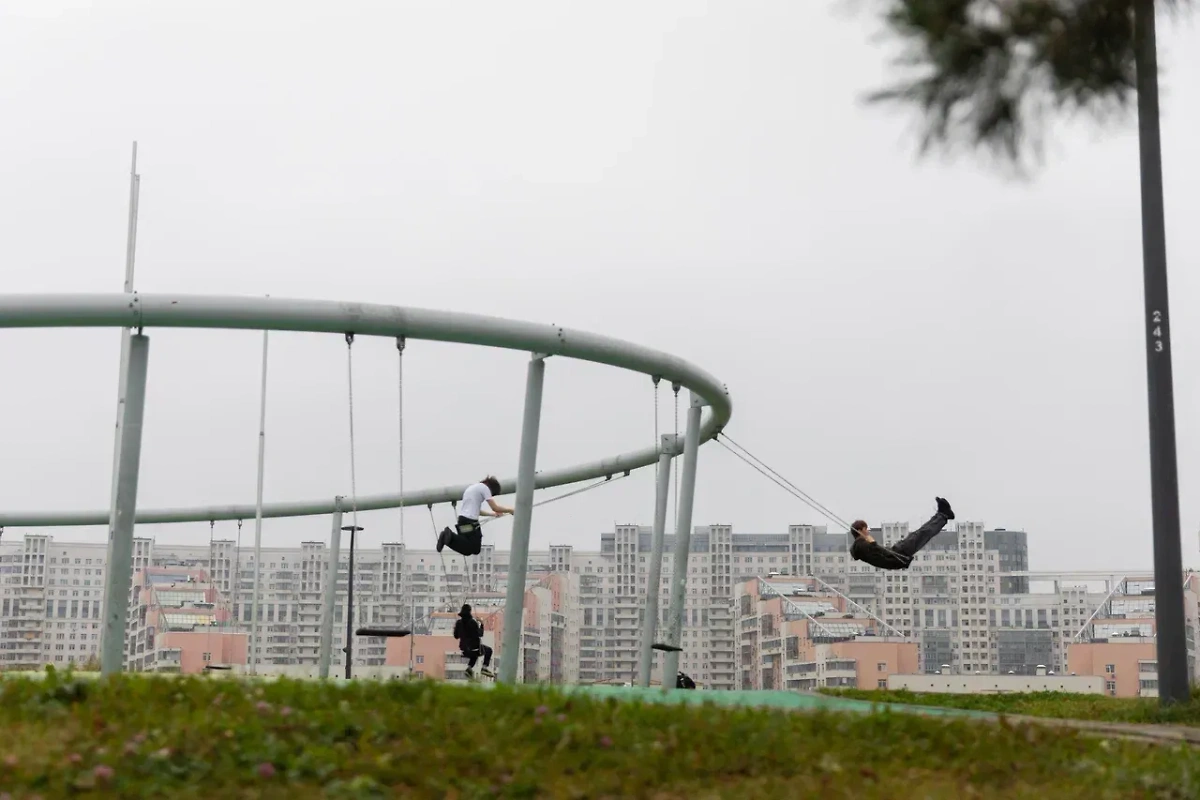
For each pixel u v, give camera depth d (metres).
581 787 8.04
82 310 19.80
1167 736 11.76
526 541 23.66
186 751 8.23
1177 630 14.87
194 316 20.38
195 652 67.94
